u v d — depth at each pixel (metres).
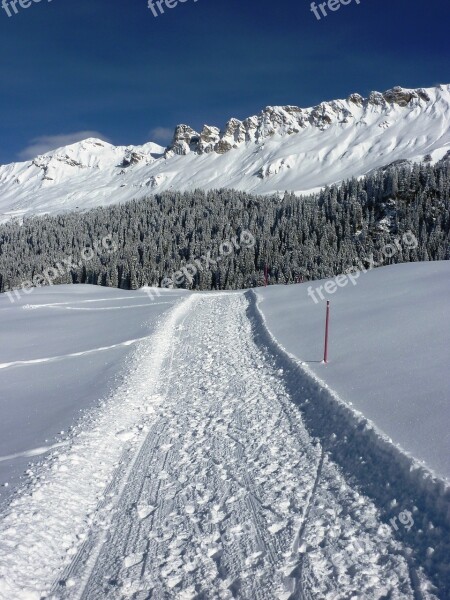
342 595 3.79
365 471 5.55
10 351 17.95
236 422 8.09
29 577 4.21
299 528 4.75
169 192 135.88
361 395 7.79
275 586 3.97
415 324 12.34
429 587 3.74
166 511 5.31
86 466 6.58
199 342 16.06
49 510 5.30
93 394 10.67
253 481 5.84
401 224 83.56
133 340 17.11
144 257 86.81
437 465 5.01
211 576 4.18
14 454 7.48
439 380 7.72
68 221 121.12
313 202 106.88
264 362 12.26
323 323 15.34
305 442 6.87
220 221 102.88
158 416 8.87
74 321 24.91
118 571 4.32
